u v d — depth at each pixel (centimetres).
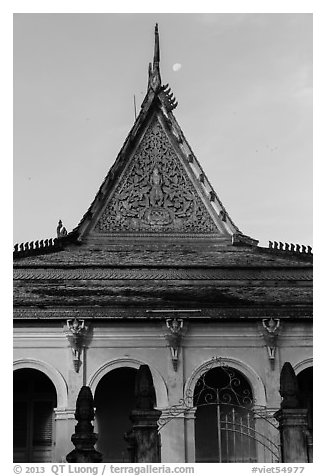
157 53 4019
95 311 3312
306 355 3359
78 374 3262
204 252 3775
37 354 3281
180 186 3881
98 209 3803
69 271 3575
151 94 3975
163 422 3231
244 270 3653
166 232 3819
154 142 3928
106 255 3694
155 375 3288
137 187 3862
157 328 3334
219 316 3325
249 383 3322
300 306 3400
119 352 3303
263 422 3272
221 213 3847
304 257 3738
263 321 3334
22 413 3434
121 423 3472
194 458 3209
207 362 3316
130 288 3488
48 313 3291
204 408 3469
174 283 3544
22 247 3641
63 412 3222
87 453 2561
